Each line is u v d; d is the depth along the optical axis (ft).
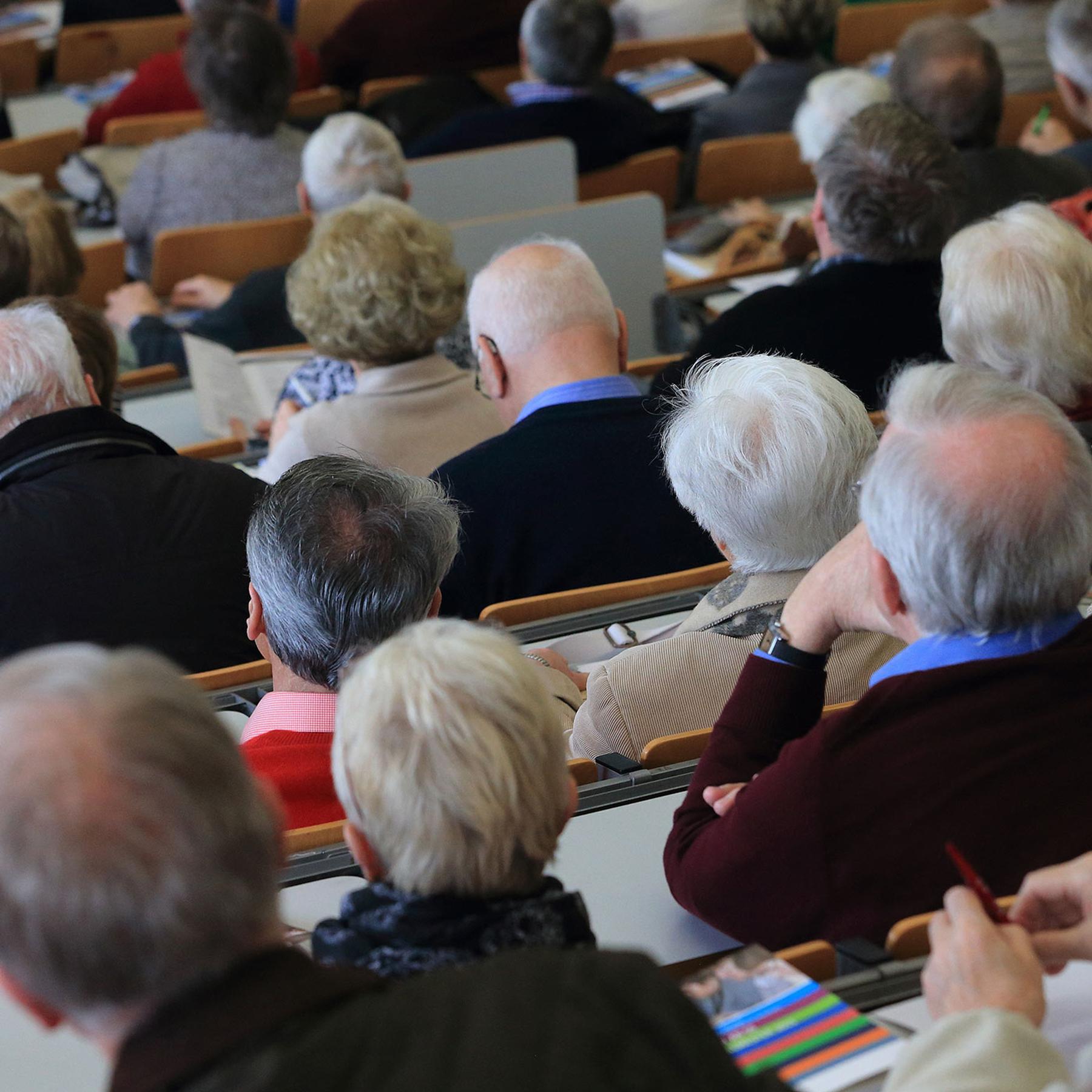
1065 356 27.78
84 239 61.72
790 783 16.10
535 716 14.16
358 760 14.05
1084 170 48.01
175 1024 10.76
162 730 11.09
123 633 27.14
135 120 62.90
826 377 21.62
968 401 16.38
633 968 11.42
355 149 49.85
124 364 50.16
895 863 15.85
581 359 30.91
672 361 40.68
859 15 80.74
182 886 10.69
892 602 17.06
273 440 36.96
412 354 34.76
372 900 14.14
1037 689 15.96
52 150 64.28
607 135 61.16
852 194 34.73
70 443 28.09
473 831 13.74
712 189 58.75
